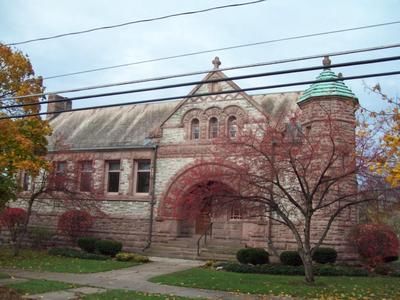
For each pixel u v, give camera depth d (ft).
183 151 82.28
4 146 67.77
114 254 75.72
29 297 41.91
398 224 78.74
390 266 67.10
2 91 71.67
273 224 73.46
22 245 90.48
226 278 53.57
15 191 74.90
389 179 39.24
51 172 77.71
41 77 77.46
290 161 51.72
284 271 58.90
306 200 52.11
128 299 41.42
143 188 87.66
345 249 68.74
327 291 46.14
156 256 77.66
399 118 43.27
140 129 92.27
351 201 54.75
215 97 81.20
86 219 86.28
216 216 56.80
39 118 74.69
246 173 52.65
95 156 91.97
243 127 68.64
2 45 72.18
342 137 56.95
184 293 45.21
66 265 64.28
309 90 73.46
